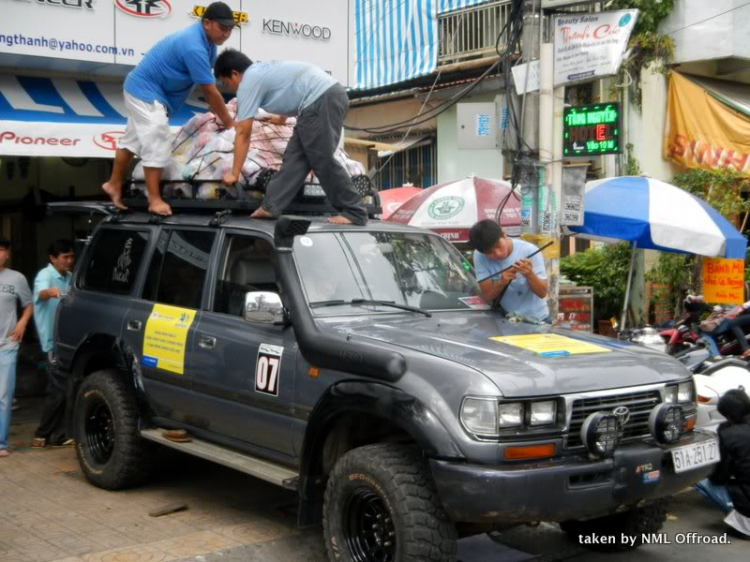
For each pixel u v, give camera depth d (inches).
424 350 177.5
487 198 414.9
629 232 341.4
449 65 593.9
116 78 401.1
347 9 438.9
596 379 173.8
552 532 229.3
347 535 181.2
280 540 216.2
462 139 319.6
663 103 513.7
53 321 311.6
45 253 486.0
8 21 344.8
